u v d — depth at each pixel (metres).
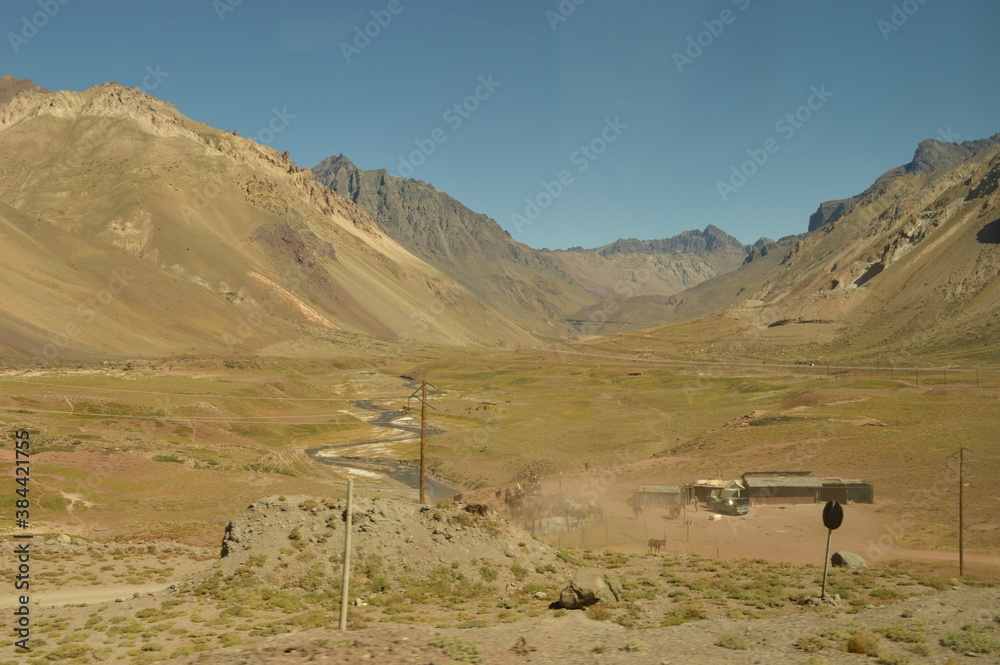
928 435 97.50
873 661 19.78
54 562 47.91
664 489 77.44
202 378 172.88
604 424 146.00
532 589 35.59
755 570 41.75
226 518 70.19
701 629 25.02
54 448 83.19
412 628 26.86
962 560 45.09
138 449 92.69
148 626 29.62
